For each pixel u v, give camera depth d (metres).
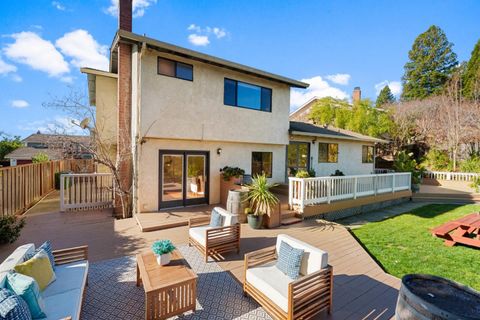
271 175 12.17
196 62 9.21
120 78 8.82
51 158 20.36
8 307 2.25
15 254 3.38
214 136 9.80
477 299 2.52
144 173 8.55
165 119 8.61
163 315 3.30
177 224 7.46
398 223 9.36
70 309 2.88
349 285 4.48
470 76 26.30
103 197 9.80
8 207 7.73
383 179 12.10
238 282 4.44
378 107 25.78
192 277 3.52
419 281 2.86
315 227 7.83
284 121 12.21
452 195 14.54
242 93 10.65
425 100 25.33
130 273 4.62
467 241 6.79
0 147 26.48
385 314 3.67
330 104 22.41
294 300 3.18
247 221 8.07
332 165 14.86
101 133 11.55
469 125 20.88
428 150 23.11
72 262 4.02
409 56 33.91
